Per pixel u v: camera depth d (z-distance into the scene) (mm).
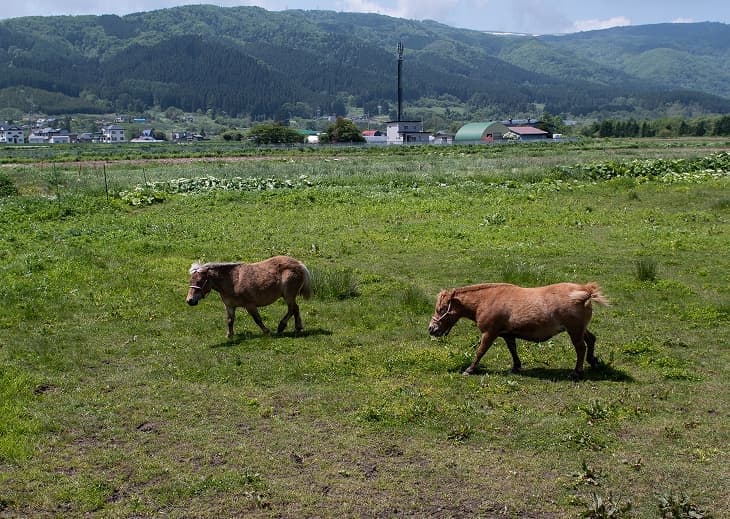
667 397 9820
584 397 9898
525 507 7297
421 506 7359
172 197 31953
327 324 13703
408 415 9336
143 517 7262
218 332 13250
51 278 16578
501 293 10672
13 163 60062
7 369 10992
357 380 10750
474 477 7875
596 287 10305
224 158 68750
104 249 20141
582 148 82625
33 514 7293
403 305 14727
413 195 32281
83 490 7660
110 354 12008
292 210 28531
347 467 8148
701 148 74438
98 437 8953
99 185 34875
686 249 19781
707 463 8023
